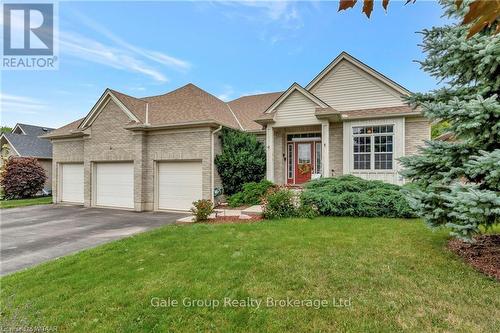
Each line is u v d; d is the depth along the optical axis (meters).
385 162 11.34
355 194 8.55
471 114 4.11
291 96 12.11
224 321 3.23
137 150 12.92
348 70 12.63
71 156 15.66
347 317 3.13
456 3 1.37
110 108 13.72
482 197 3.40
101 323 3.35
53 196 16.20
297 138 13.45
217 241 6.26
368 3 1.53
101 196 14.20
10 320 3.20
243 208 10.95
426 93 5.41
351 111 12.15
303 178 13.27
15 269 5.50
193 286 4.05
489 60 4.17
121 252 5.87
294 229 7.00
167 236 6.96
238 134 13.26
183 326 3.19
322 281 3.99
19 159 19.66
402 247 5.22
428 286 3.69
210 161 11.95
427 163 4.88
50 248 6.87
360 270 4.28
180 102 14.26
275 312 3.31
